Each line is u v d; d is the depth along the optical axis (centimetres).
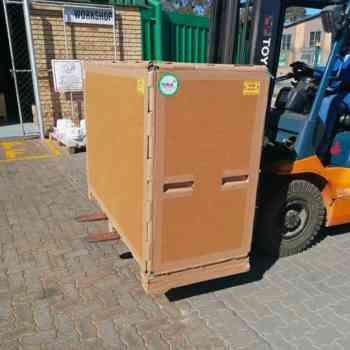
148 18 865
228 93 249
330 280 338
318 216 375
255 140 269
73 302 299
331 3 357
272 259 371
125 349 255
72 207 470
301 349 259
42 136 812
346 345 264
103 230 414
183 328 275
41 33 777
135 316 286
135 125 256
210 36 375
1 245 380
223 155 262
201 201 265
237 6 350
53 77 778
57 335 266
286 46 2184
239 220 285
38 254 366
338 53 332
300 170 345
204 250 279
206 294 315
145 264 264
